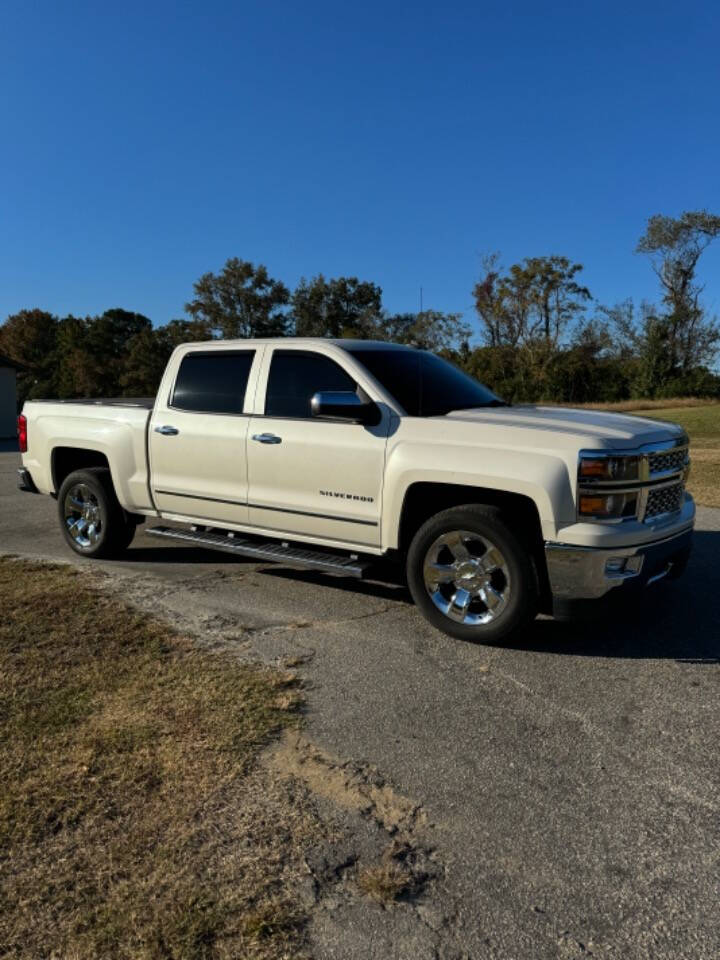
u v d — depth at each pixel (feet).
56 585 18.51
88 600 17.17
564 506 13.03
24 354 250.57
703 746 10.58
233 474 17.65
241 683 12.53
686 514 15.07
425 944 6.95
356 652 14.07
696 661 13.65
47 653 13.89
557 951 6.87
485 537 13.89
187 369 18.90
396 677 12.92
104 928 7.11
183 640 14.64
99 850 8.25
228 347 18.19
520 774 9.84
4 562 21.04
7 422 97.04
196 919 7.22
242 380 17.78
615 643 14.55
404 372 16.70
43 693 12.11
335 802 9.17
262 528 17.58
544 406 17.71
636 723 11.27
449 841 8.45
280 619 16.01
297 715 11.46
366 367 16.10
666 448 14.15
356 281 242.58
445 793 9.39
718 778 9.77
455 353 187.21
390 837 8.51
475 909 7.39
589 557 12.91
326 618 16.08
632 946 6.93
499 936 7.05
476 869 7.98
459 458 14.10
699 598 17.29
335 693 12.26
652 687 12.55
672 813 9.00
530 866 8.04
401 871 7.93
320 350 16.63
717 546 22.36
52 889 7.64
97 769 9.82
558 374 174.19
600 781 9.68
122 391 227.81
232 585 18.62
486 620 14.20
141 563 20.93
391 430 15.17
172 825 8.68
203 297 237.86
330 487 15.98
